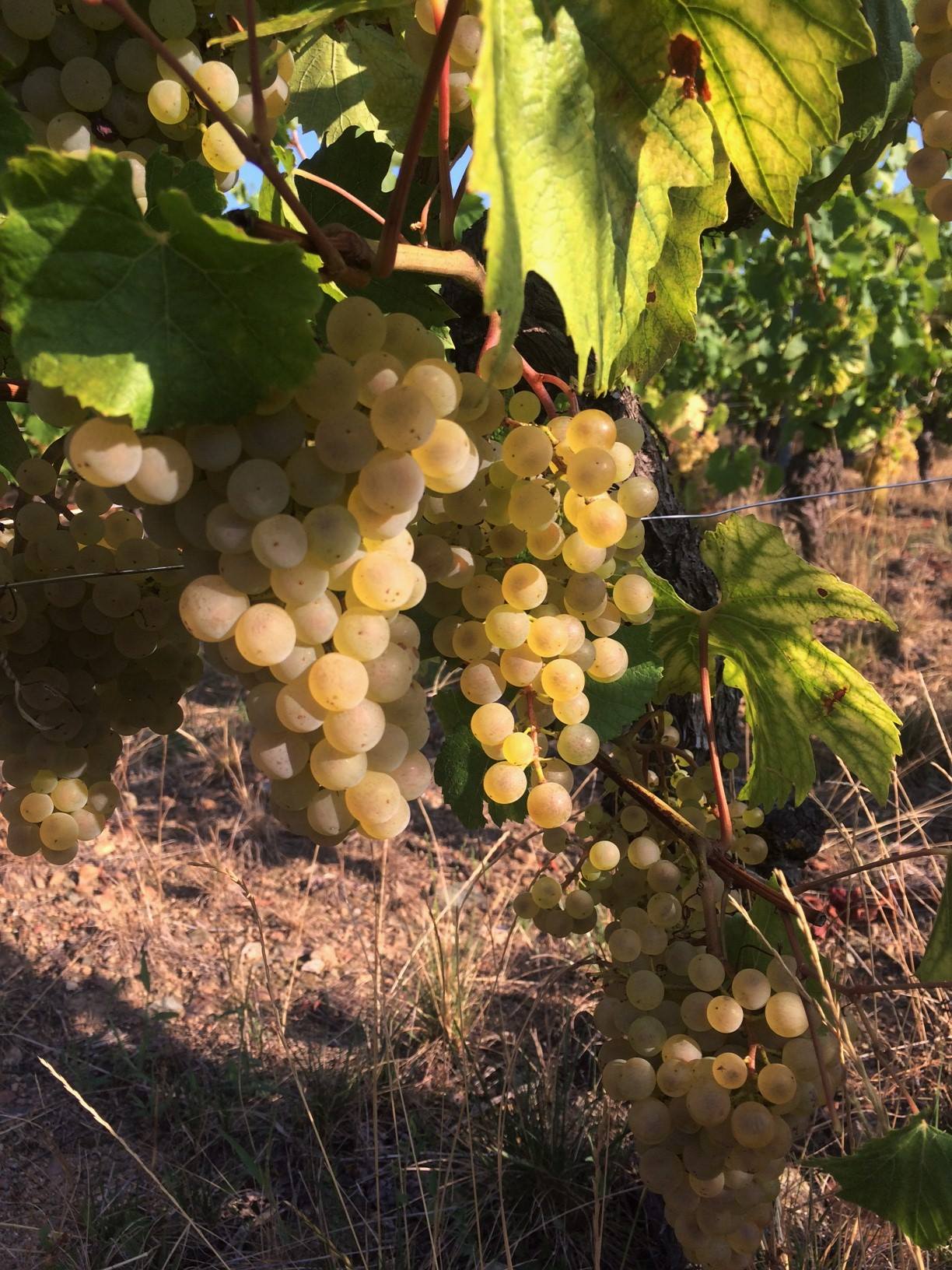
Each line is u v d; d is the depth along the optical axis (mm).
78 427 255
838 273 2432
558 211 256
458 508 337
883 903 1096
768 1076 401
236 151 317
